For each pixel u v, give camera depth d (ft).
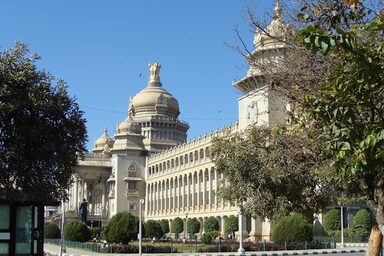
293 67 52.95
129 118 475.31
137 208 456.86
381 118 34.94
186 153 387.96
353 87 32.73
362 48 31.27
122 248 185.06
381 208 39.29
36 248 72.74
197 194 365.81
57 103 71.05
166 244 232.53
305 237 201.26
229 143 73.46
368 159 32.19
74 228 264.72
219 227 321.32
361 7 44.75
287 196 68.23
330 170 52.54
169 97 536.01
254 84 80.07
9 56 70.18
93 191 501.97
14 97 68.39
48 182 71.31
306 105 46.55
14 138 68.28
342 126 34.27
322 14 44.93
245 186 69.51
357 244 223.71
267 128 70.38
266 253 169.37
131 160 463.42
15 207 71.87
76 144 73.26
